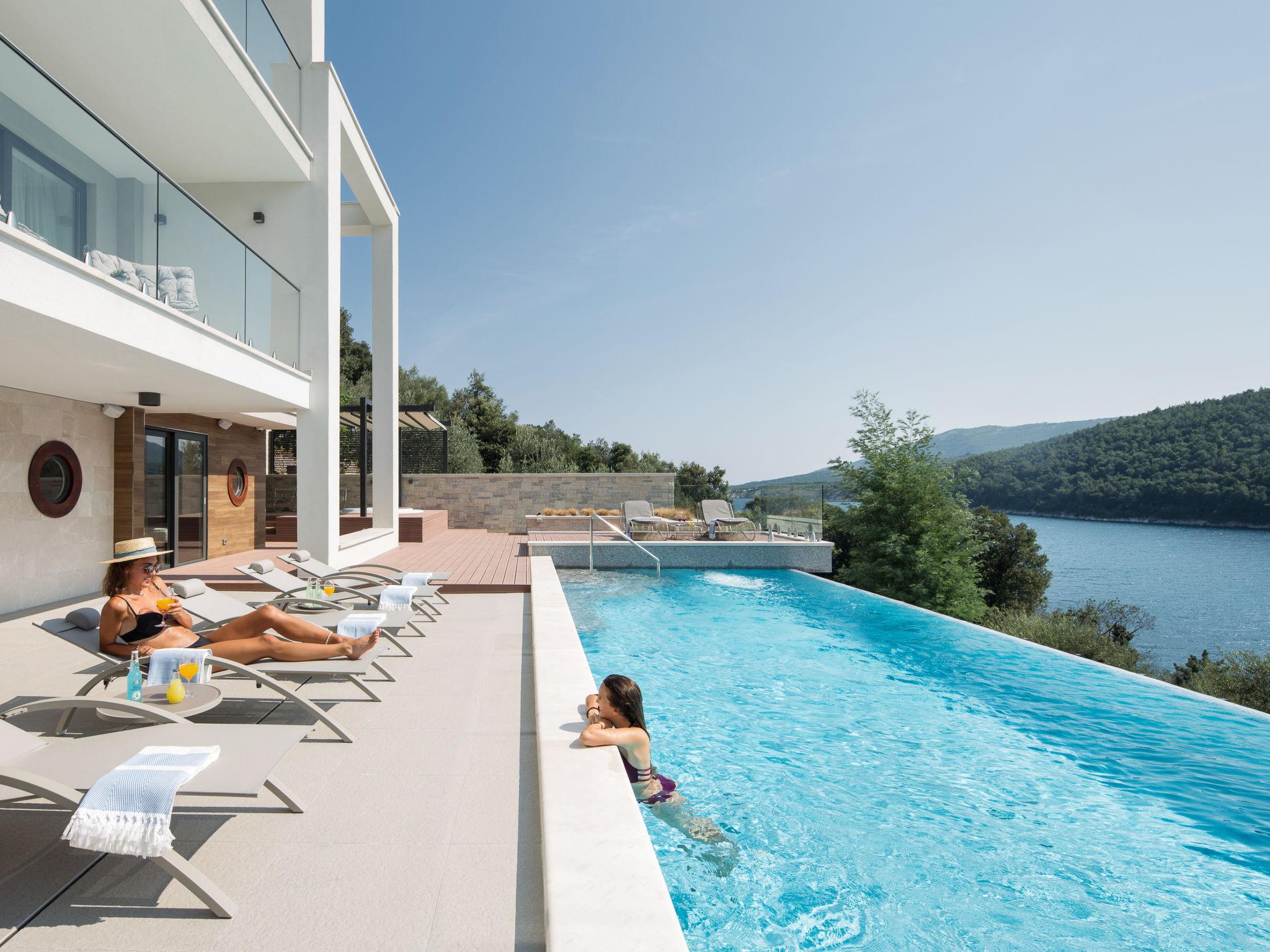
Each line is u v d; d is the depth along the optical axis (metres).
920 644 8.06
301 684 4.69
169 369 6.06
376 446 13.74
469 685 4.71
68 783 2.13
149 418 9.44
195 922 2.02
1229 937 2.86
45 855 2.42
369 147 12.04
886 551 22.77
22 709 2.52
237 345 7.00
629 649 7.78
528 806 2.88
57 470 7.69
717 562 13.99
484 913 2.09
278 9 9.91
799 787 4.30
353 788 3.04
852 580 24.12
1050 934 2.86
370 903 2.14
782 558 14.02
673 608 10.09
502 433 37.22
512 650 5.77
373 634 4.34
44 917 2.03
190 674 3.42
